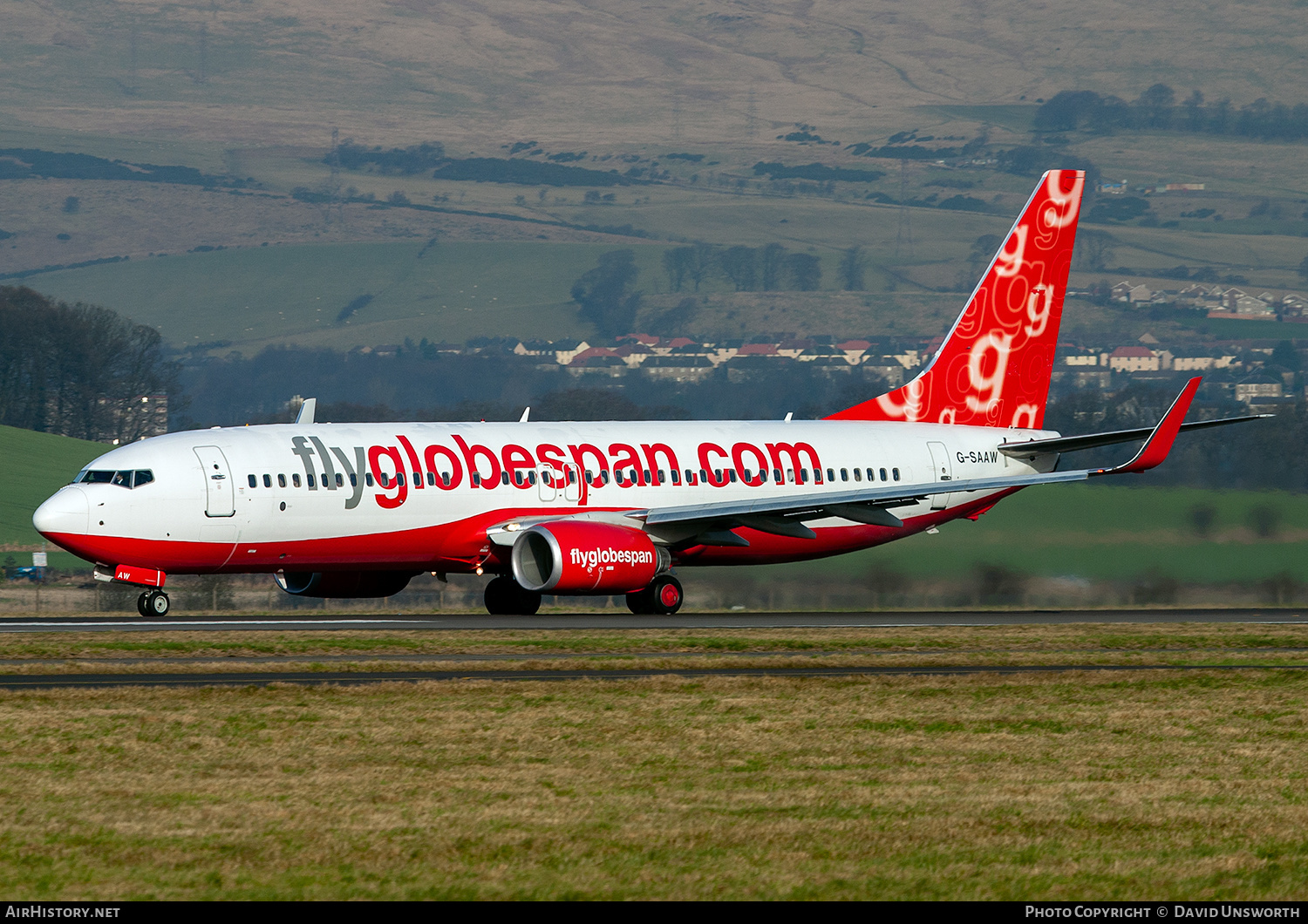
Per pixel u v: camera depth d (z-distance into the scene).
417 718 78.56
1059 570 195.88
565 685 90.25
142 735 73.44
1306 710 84.38
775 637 119.69
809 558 173.00
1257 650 115.69
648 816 57.38
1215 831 56.16
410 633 119.50
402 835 54.19
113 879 48.81
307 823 55.91
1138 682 95.06
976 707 84.44
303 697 84.94
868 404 176.50
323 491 141.88
